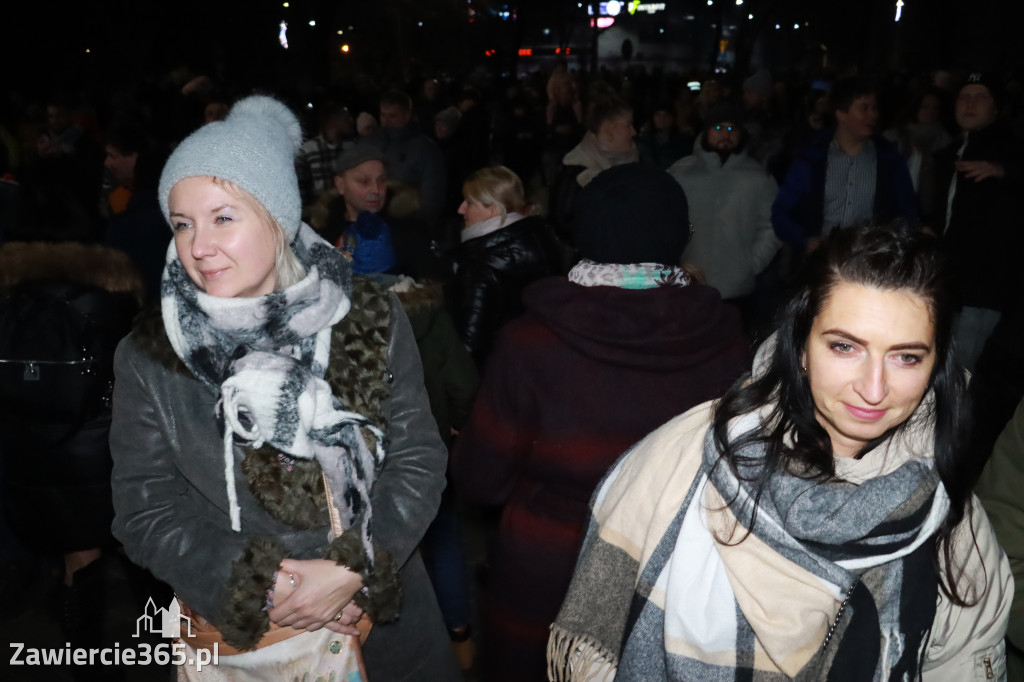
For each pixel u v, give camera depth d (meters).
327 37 23.50
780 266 5.88
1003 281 4.64
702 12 45.38
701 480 1.51
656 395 2.06
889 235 1.33
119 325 2.80
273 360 1.72
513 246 3.38
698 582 1.49
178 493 1.84
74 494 2.82
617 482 1.65
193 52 23.28
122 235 3.89
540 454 2.13
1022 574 1.83
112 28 21.75
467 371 2.99
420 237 3.16
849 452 1.48
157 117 11.62
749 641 1.47
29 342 2.72
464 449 2.28
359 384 1.82
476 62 37.16
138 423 1.81
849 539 1.42
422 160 6.71
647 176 2.10
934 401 1.45
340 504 1.79
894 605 1.48
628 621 1.57
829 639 1.49
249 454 1.77
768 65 43.50
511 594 2.24
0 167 7.95
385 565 1.83
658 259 2.10
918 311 1.31
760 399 1.48
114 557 3.91
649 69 45.56
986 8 21.30
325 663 1.85
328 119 6.73
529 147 12.15
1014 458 1.86
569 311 2.07
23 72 20.25
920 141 7.38
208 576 1.75
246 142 1.72
